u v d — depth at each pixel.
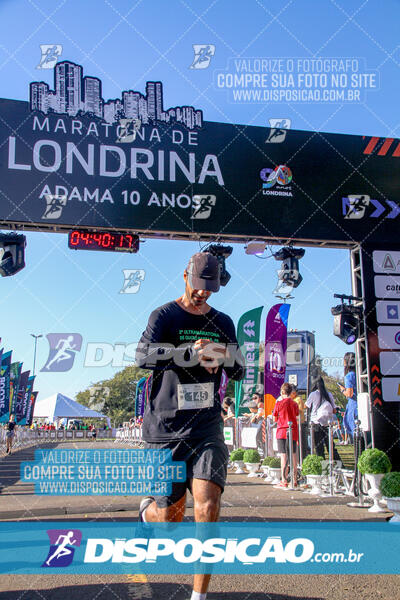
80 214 6.77
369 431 7.16
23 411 25.30
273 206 7.42
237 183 7.33
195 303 2.88
